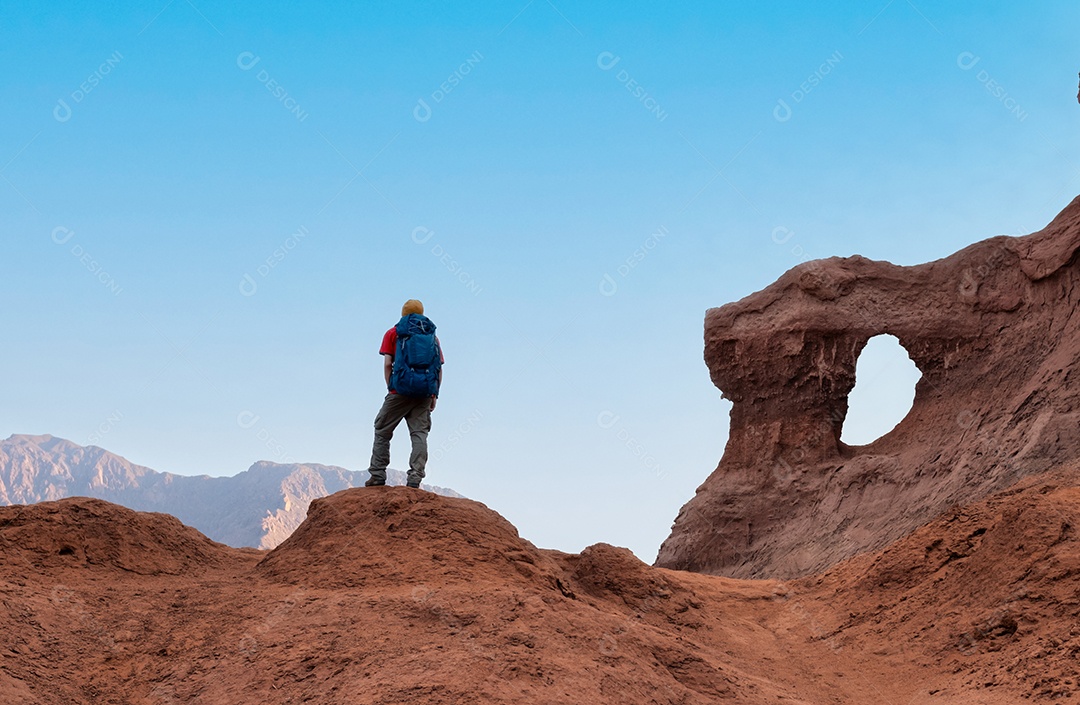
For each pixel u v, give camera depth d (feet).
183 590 34.63
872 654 38.17
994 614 36.19
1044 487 55.01
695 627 41.60
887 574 43.86
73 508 39.40
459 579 34.06
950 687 33.27
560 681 26.81
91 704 27.55
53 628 30.66
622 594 43.39
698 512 109.91
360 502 37.91
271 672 27.68
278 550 38.42
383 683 25.82
